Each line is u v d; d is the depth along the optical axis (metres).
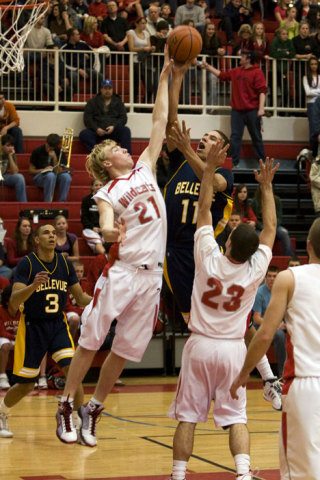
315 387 4.94
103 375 7.66
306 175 18.89
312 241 5.20
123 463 7.68
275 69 19.80
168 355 14.88
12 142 16.75
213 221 7.43
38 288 8.80
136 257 7.10
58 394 12.55
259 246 6.43
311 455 4.89
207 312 6.28
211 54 19.47
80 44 19.02
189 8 20.95
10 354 13.65
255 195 16.44
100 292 7.24
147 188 7.12
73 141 18.39
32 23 12.46
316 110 18.91
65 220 15.05
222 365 6.25
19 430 9.47
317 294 5.10
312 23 21.86
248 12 22.25
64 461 7.77
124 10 21.98
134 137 18.98
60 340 8.94
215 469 7.42
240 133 18.72
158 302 7.30
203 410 6.34
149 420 10.30
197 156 6.98
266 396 7.98
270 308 5.13
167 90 7.35
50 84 18.70
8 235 15.66
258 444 8.77
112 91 18.03
